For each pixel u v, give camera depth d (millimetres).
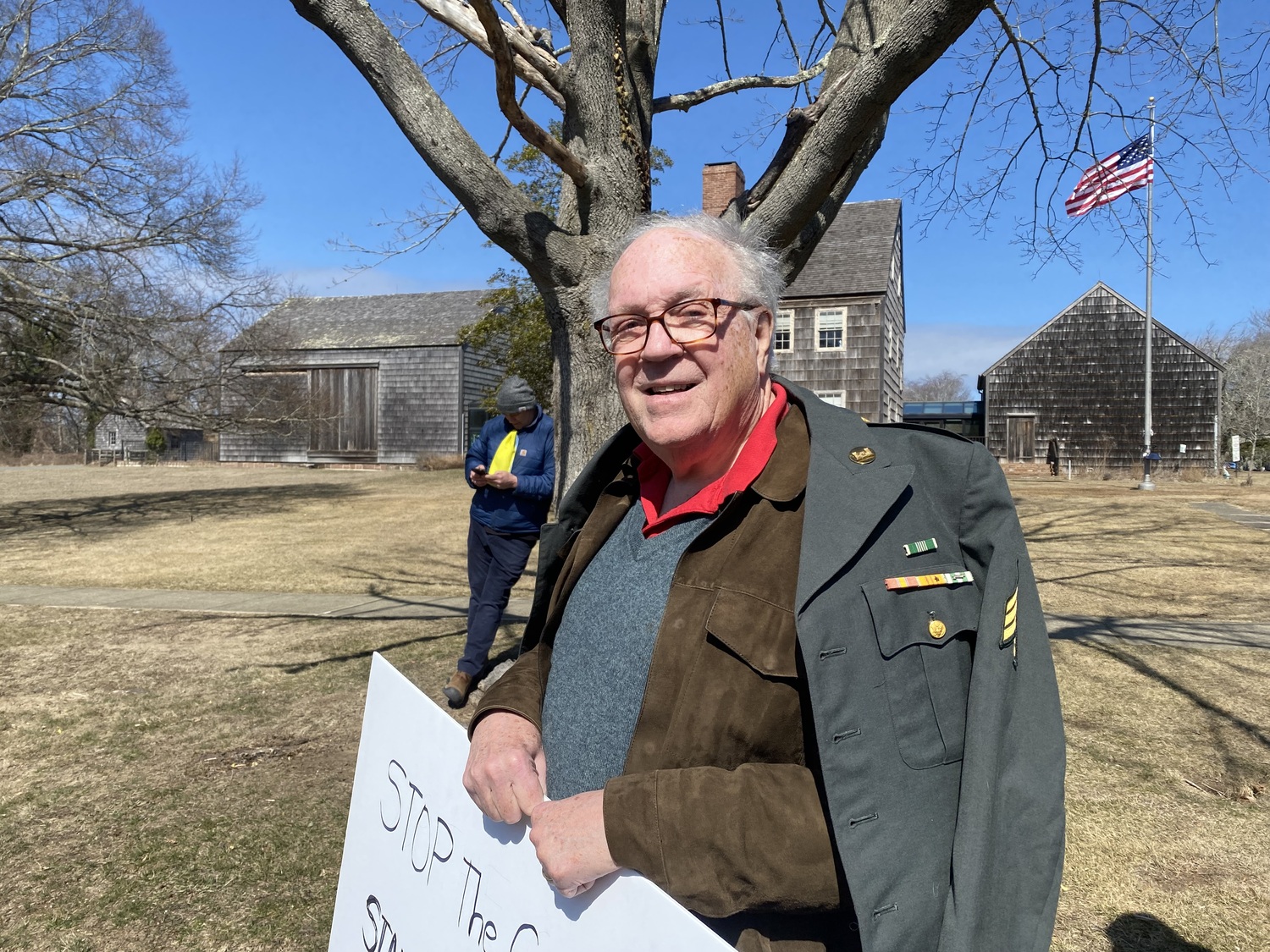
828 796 979
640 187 3529
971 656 1062
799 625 1014
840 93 2961
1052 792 974
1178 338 27141
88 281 14766
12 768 3660
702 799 1021
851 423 1182
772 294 1353
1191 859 2779
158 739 3973
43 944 2436
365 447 29312
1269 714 4086
